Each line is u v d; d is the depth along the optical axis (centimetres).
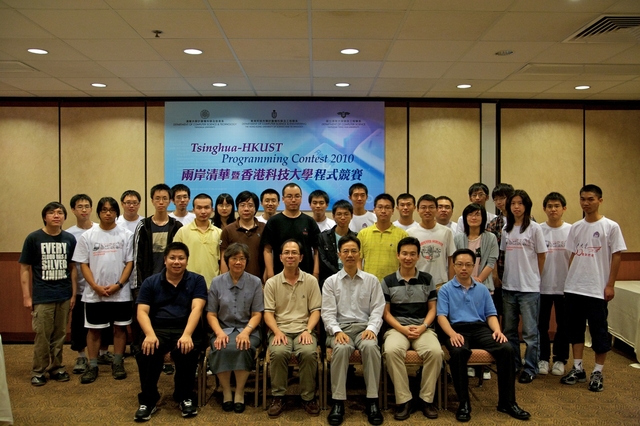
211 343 360
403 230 407
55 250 415
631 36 404
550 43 420
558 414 347
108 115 605
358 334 361
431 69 495
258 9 347
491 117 614
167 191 426
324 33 396
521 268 417
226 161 609
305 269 403
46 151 600
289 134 610
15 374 443
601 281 405
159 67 485
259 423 331
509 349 346
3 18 362
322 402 355
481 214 413
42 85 547
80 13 354
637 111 620
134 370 453
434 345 346
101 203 427
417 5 342
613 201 618
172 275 362
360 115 611
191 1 334
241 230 411
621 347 523
